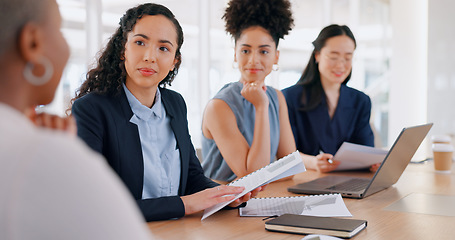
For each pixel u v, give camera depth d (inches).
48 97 24.7
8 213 18.7
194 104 201.9
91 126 56.1
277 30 86.4
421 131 74.4
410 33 249.4
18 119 21.1
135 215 21.8
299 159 58.0
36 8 22.6
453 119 220.5
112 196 20.5
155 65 58.0
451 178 85.9
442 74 222.2
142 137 60.5
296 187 72.3
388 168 69.2
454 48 218.4
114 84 59.2
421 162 107.5
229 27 88.6
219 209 55.7
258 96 80.4
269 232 48.4
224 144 82.2
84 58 151.6
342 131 109.3
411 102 251.1
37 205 18.9
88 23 152.6
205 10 200.1
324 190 68.9
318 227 46.4
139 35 57.6
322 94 108.5
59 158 19.6
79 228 19.3
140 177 58.9
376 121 286.4
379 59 287.0
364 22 281.0
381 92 287.0
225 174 86.0
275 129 91.0
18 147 19.5
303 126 109.2
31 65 22.9
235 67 93.3
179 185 65.4
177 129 64.4
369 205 61.8
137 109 59.8
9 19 21.8
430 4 223.0
